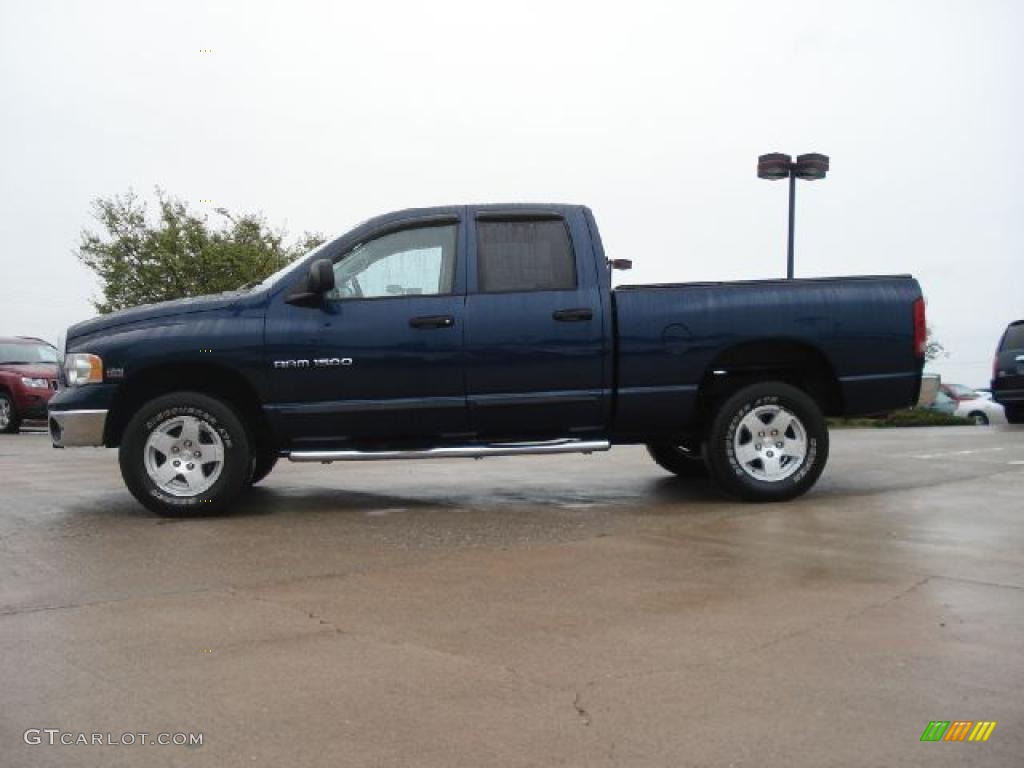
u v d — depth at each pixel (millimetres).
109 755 2859
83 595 4586
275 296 6879
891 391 7137
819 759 2787
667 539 5766
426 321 6805
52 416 6871
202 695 3307
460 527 6266
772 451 7102
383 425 6891
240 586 4738
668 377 6949
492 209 7062
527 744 2906
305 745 2914
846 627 3963
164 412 6684
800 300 7008
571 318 6863
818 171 17844
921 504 6898
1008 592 4473
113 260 29562
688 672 3473
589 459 10758
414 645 3807
